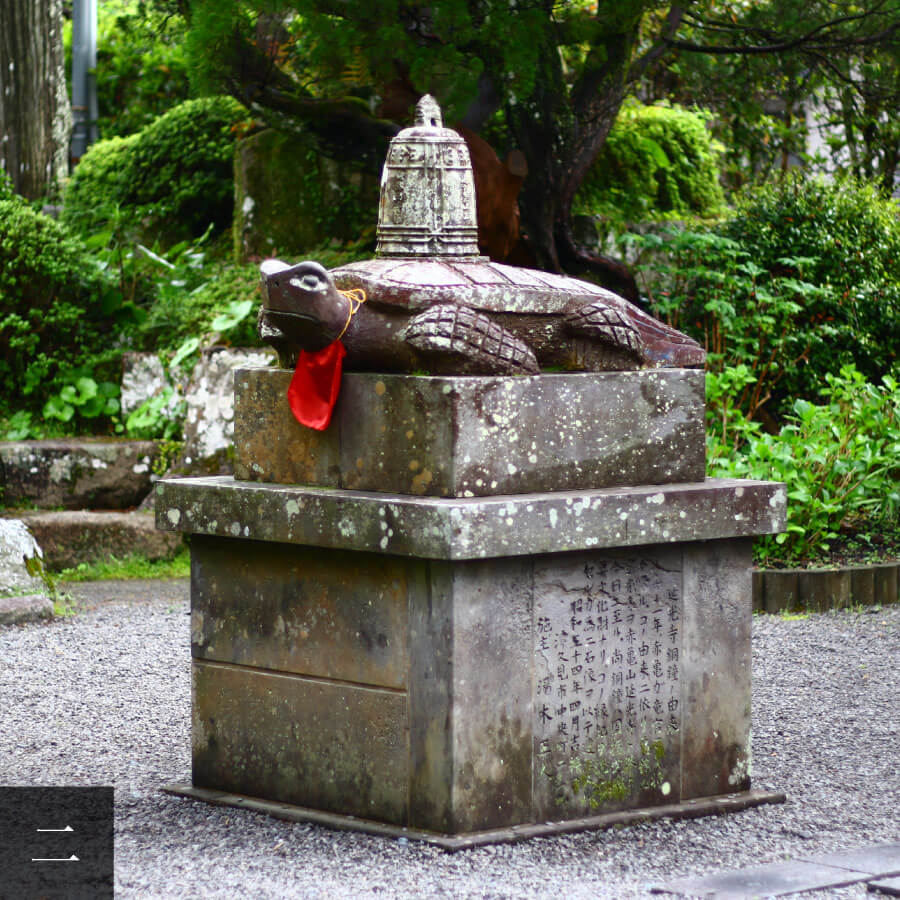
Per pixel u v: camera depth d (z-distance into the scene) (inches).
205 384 403.9
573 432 165.5
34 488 408.2
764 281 430.6
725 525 172.9
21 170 554.6
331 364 165.6
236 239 485.7
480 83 383.9
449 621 155.6
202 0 355.6
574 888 144.3
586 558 165.6
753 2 407.2
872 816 174.7
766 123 487.2
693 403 176.1
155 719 229.9
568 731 165.5
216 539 179.2
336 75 363.9
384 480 163.3
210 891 144.7
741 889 143.1
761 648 281.9
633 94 458.3
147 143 527.8
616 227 438.3
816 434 355.6
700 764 176.9
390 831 161.3
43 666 269.3
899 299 442.6
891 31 381.4
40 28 554.9
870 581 323.9
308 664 170.6
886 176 474.3
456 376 159.5
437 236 171.0
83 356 449.7
